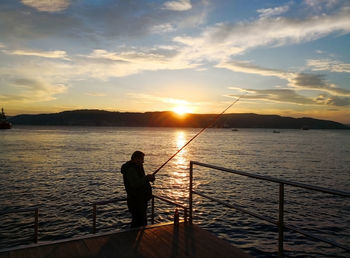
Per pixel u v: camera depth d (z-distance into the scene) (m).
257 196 15.90
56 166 27.77
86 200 14.87
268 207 13.67
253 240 9.73
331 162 32.72
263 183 19.89
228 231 10.58
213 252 3.36
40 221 11.41
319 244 9.32
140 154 4.52
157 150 49.22
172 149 51.62
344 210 13.01
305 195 16.05
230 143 73.19
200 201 14.81
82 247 3.48
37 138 83.75
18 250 3.38
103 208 13.24
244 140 90.19
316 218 11.90
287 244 9.37
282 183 2.93
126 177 4.34
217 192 17.06
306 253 8.72
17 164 28.94
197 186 19.00
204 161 33.88
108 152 43.25
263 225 11.14
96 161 32.06
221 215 12.43
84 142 68.00
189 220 4.43
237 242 9.56
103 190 17.34
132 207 4.41
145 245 3.55
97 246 3.51
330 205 13.88
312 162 32.72
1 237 9.66
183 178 22.31
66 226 10.87
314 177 22.89
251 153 44.72
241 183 19.95
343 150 50.72
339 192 2.30
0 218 11.64
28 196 15.65
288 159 35.97
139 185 4.25
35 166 27.67
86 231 10.36
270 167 28.59
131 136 105.81
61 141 70.81
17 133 120.94
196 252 3.36
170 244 3.59
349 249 2.38
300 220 11.67
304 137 118.69
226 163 31.98
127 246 3.52
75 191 17.00
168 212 12.62
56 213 12.53
